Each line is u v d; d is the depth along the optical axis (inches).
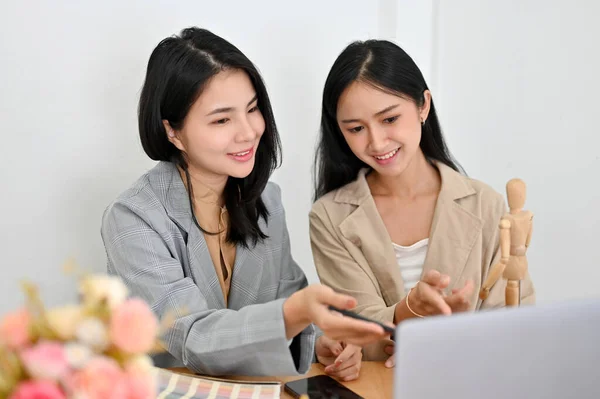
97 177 63.8
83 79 61.7
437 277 43.6
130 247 48.9
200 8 65.7
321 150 60.2
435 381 26.0
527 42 80.5
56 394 23.5
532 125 82.1
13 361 24.3
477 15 78.4
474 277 56.1
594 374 28.1
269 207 57.0
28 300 26.4
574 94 82.0
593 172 83.4
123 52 63.0
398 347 25.5
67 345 24.8
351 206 58.9
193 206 51.8
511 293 42.7
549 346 27.2
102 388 24.1
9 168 60.2
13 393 24.0
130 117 64.3
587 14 80.5
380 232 57.5
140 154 65.4
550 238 84.0
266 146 52.7
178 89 47.6
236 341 42.0
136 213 49.4
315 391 42.3
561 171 83.1
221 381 41.9
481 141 81.4
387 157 54.6
